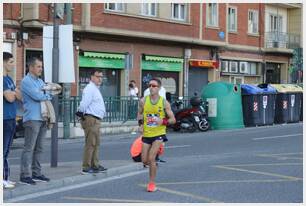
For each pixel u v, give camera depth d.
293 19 37.16
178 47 29.02
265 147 14.72
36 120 8.48
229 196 7.92
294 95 24.72
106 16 24.64
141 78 27.06
